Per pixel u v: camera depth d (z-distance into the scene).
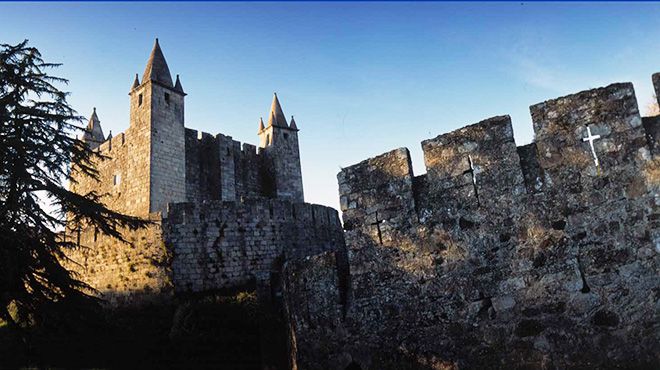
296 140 44.69
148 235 23.33
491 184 10.52
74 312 16.91
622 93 9.46
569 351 9.09
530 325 9.56
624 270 8.86
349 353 12.01
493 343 9.90
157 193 31.88
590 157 9.54
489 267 10.23
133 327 20.92
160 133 33.12
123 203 33.16
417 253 11.24
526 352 9.51
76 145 18.33
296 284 13.73
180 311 20.06
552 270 9.53
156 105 33.38
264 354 17.53
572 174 9.66
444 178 11.16
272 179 42.19
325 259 13.16
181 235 23.39
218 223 24.45
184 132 35.03
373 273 11.81
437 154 11.37
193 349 18.75
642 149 9.09
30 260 15.78
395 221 11.68
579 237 9.38
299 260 13.85
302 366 12.97
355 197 12.39
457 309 10.47
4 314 15.84
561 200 9.68
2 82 16.80
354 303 12.10
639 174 9.03
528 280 9.74
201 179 36.72
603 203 9.26
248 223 25.28
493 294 10.09
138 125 33.59
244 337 18.44
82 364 18.77
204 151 37.91
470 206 10.70
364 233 12.09
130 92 34.91
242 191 39.78
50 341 18.38
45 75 17.81
